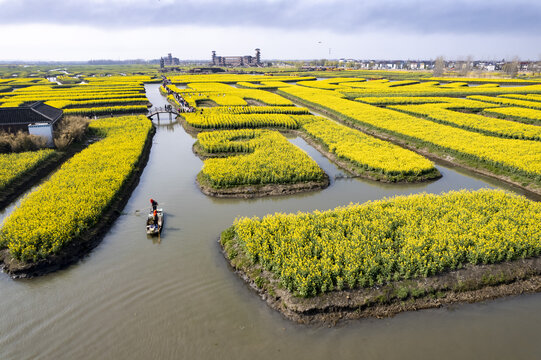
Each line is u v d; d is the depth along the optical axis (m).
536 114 67.50
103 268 21.30
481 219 24.33
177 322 17.08
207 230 26.06
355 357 15.19
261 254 20.56
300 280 18.34
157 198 32.09
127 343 15.91
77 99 93.25
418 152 47.50
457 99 88.69
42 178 37.41
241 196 32.22
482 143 45.88
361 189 34.78
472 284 19.16
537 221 24.23
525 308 18.14
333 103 83.12
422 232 22.75
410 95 99.38
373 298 17.98
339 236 22.31
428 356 15.24
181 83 148.25
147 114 74.81
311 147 50.28
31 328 16.72
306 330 16.61
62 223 23.47
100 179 32.12
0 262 21.38
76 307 18.06
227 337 16.23
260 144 45.66
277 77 173.00
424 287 18.73
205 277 20.44
